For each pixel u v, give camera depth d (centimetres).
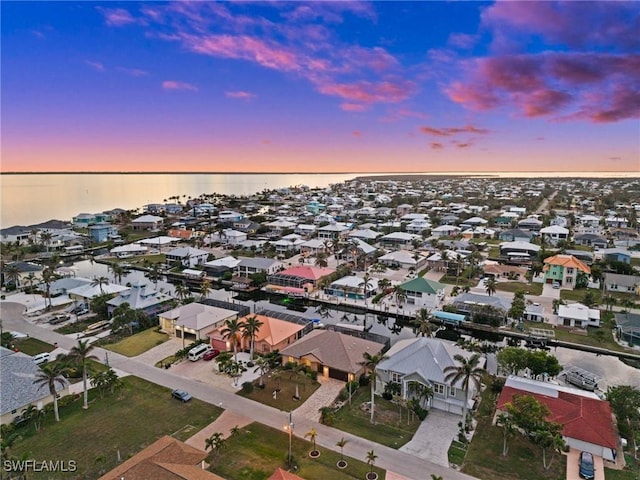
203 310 8412
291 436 4938
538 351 6369
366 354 5556
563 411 5091
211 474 3956
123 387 5978
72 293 10012
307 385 6238
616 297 10506
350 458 4566
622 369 7050
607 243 16488
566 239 17175
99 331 8369
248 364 6838
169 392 5978
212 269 13138
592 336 8312
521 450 4728
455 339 8550
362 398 5891
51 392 5194
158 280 12544
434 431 5109
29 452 4612
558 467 4434
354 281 11188
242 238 18200
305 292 11125
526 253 14812
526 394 5431
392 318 9731
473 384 5559
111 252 16075
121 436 4941
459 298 9662
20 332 8281
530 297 10719
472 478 4275
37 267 12625
